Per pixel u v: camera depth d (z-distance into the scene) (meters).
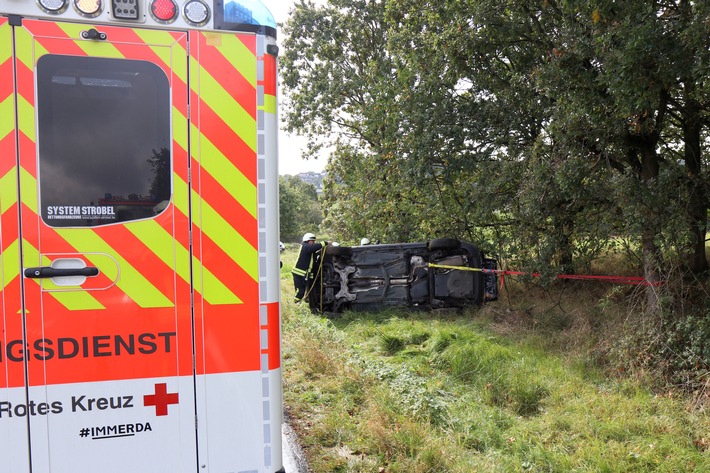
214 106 2.58
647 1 4.94
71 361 2.45
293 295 11.62
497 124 8.62
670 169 5.92
